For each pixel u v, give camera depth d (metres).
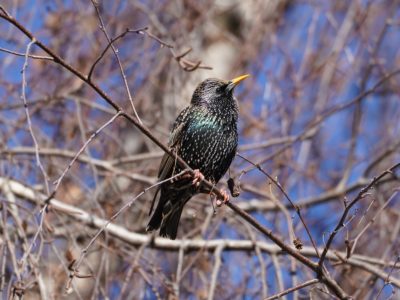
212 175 11.07
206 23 14.99
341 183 14.12
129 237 11.72
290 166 13.65
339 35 14.66
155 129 13.01
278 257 11.59
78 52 13.28
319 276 8.72
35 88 12.85
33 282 9.00
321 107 14.28
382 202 12.52
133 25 13.80
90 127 12.77
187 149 10.86
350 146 14.23
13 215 10.09
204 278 11.01
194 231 11.89
